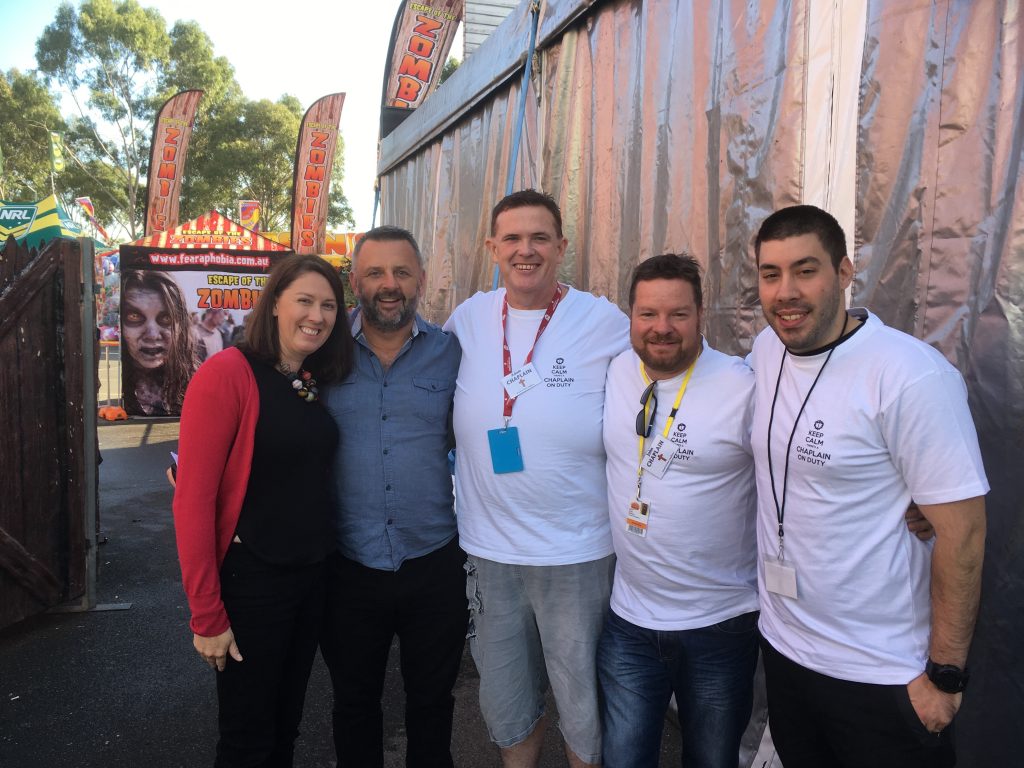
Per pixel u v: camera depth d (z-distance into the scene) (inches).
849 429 52.0
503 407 74.0
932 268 68.9
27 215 371.9
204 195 1218.6
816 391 54.4
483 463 75.0
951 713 50.1
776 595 58.6
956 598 49.2
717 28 100.5
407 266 75.0
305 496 71.1
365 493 75.7
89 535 145.0
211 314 386.6
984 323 64.2
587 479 73.8
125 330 380.8
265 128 1232.2
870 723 53.4
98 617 141.8
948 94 67.7
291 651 74.0
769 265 54.2
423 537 77.5
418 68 307.9
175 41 1241.4
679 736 102.1
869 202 75.6
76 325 140.2
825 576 54.1
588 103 137.4
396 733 102.6
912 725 51.7
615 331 77.8
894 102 73.1
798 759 60.3
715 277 100.0
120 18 1185.4
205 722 103.5
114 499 236.1
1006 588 62.2
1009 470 62.2
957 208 66.7
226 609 68.8
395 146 281.3
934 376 49.8
